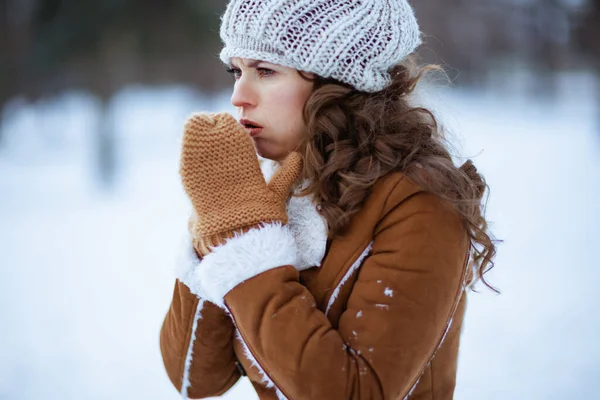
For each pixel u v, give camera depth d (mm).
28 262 5676
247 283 1047
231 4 1193
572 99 20672
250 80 1194
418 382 1124
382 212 1082
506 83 23500
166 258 5711
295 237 1144
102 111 11297
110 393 3246
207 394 1286
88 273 5285
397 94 1207
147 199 8961
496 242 1247
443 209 1059
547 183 8266
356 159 1120
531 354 3477
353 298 1053
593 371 3279
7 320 4199
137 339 3916
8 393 3215
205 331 1214
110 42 14289
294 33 1118
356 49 1118
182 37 18406
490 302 4234
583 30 13242
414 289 1018
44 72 14812
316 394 980
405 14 1182
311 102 1133
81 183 10562
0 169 12055
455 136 1382
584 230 5852
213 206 1096
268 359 1022
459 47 23812
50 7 14633
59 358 3645
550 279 4602
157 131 16844
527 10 23078
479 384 3188
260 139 1205
